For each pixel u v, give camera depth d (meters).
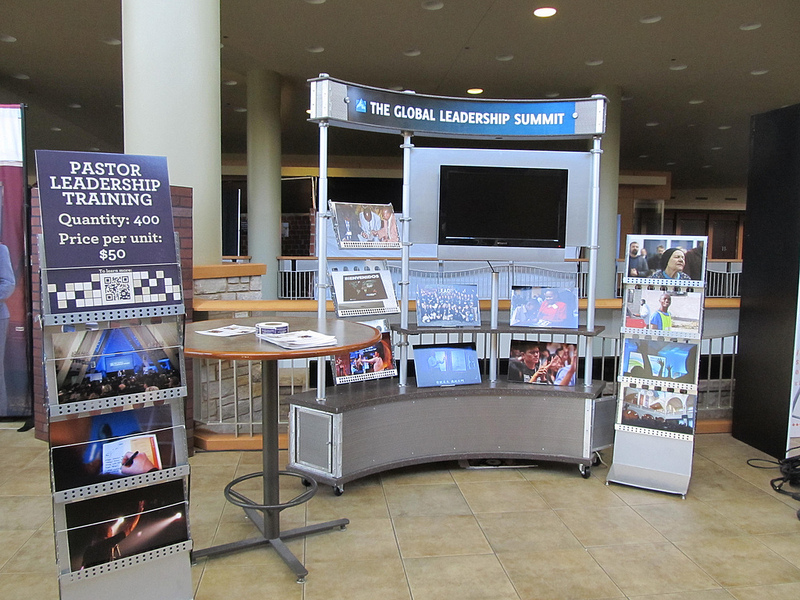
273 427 2.52
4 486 3.21
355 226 3.29
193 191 3.99
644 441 3.31
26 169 4.07
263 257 9.09
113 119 12.05
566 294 3.66
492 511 2.96
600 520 2.87
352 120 3.16
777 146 3.80
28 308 4.15
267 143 8.85
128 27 3.87
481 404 3.46
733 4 6.06
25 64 8.41
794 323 3.63
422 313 3.54
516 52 7.71
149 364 1.89
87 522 1.83
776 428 3.77
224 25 6.80
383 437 3.27
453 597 2.21
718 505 3.05
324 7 6.25
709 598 2.22
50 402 1.73
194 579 2.32
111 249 1.82
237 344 2.22
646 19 6.51
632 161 15.79
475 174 3.57
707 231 20.84
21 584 2.28
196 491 3.17
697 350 3.26
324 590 2.25
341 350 2.15
